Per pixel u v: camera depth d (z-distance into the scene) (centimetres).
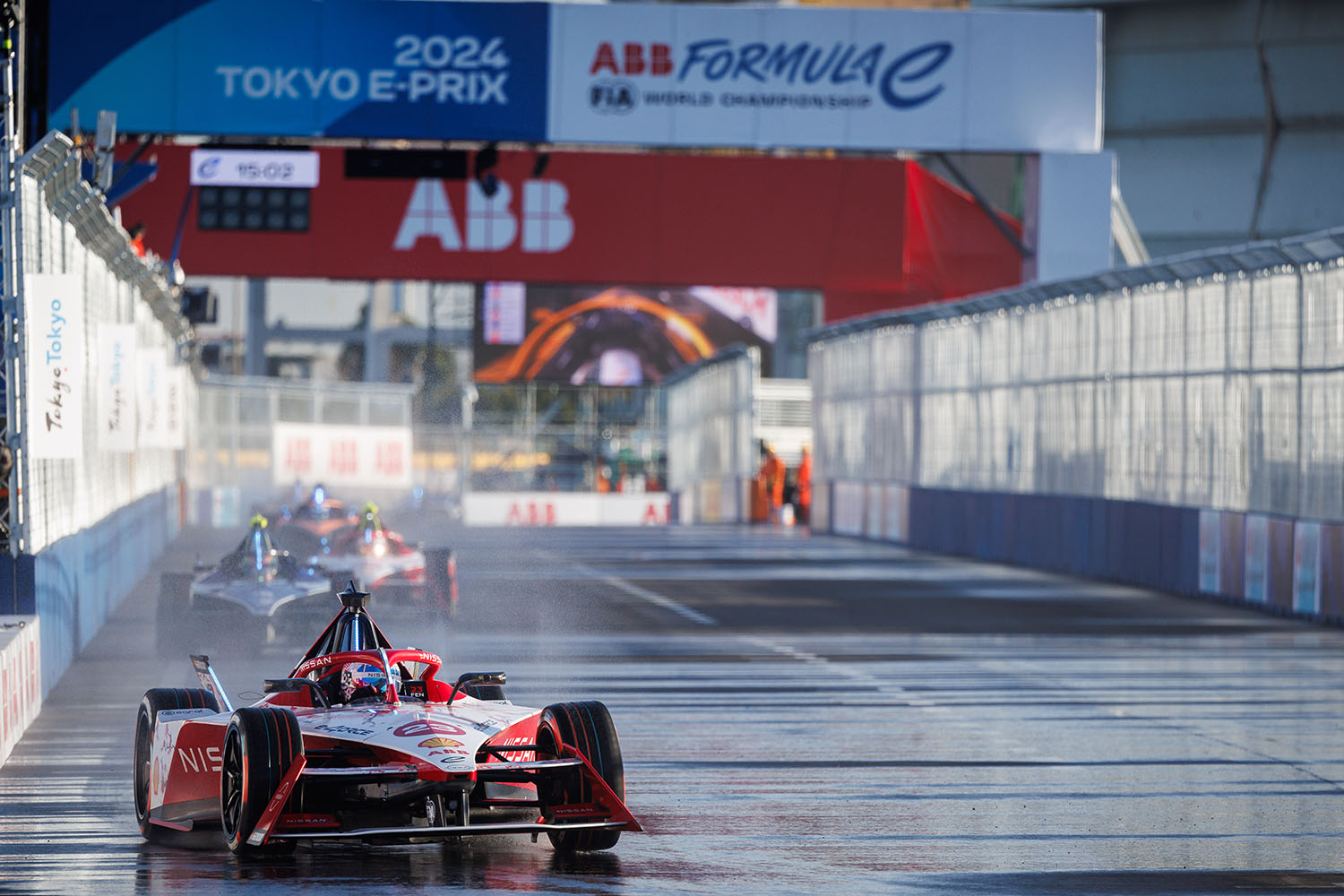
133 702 5088
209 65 11631
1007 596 9806
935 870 3030
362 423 19275
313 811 3045
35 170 5044
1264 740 4638
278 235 13475
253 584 6253
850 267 14062
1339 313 8056
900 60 12006
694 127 11856
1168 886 2928
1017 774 4084
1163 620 8350
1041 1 19750
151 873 2927
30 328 4906
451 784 2842
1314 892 2903
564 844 3150
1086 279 10656
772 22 11894
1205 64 19112
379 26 11731
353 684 3253
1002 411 12738
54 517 5528
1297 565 8425
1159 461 10119
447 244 13625
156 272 9406
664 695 5456
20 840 3241
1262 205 19062
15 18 4941
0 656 4072
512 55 11781
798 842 3269
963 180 12350
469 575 11162
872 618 8375
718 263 13888
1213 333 9375
